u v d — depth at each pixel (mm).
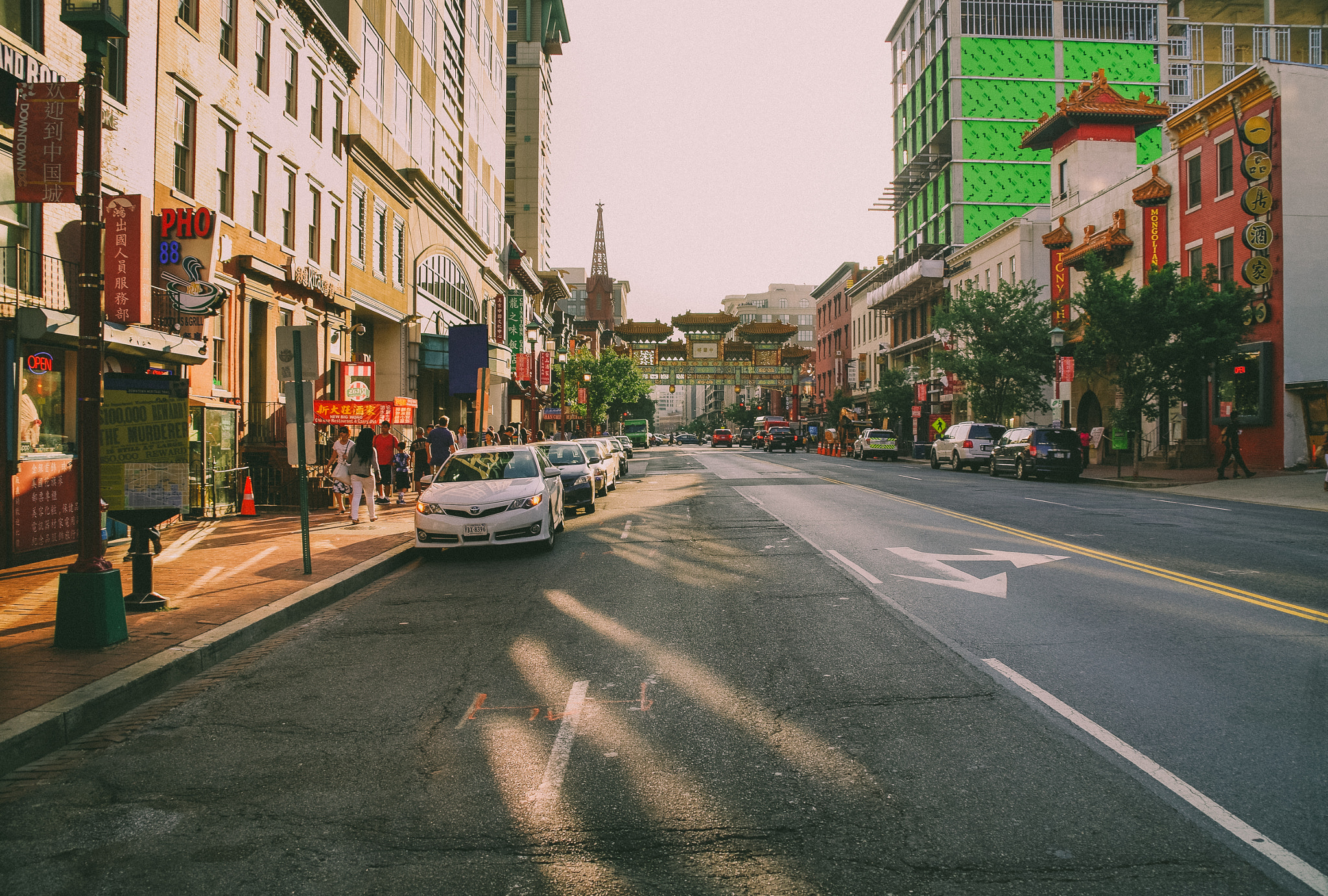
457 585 10109
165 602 8094
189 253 14469
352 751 4812
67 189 7621
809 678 5938
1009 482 26047
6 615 7855
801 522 15328
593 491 18062
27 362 10852
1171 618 7398
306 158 21453
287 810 4047
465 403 39219
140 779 4480
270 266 18812
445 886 3311
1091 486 25000
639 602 8734
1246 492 20938
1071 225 39344
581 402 64375
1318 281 26266
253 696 5930
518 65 81812
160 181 14867
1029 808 3826
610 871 3385
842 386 76875
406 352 29094
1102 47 60219
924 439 56844
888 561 10812
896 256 72250
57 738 4992
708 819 3818
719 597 8828
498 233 46906
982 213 59344
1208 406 29734
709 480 27891
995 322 34625
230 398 17344
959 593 8703
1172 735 4668
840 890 3193
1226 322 24406
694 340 89562
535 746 4797
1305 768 4180
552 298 69125
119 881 3416
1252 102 27625
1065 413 39469
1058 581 9242
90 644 6582
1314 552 11117
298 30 20875
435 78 33812
